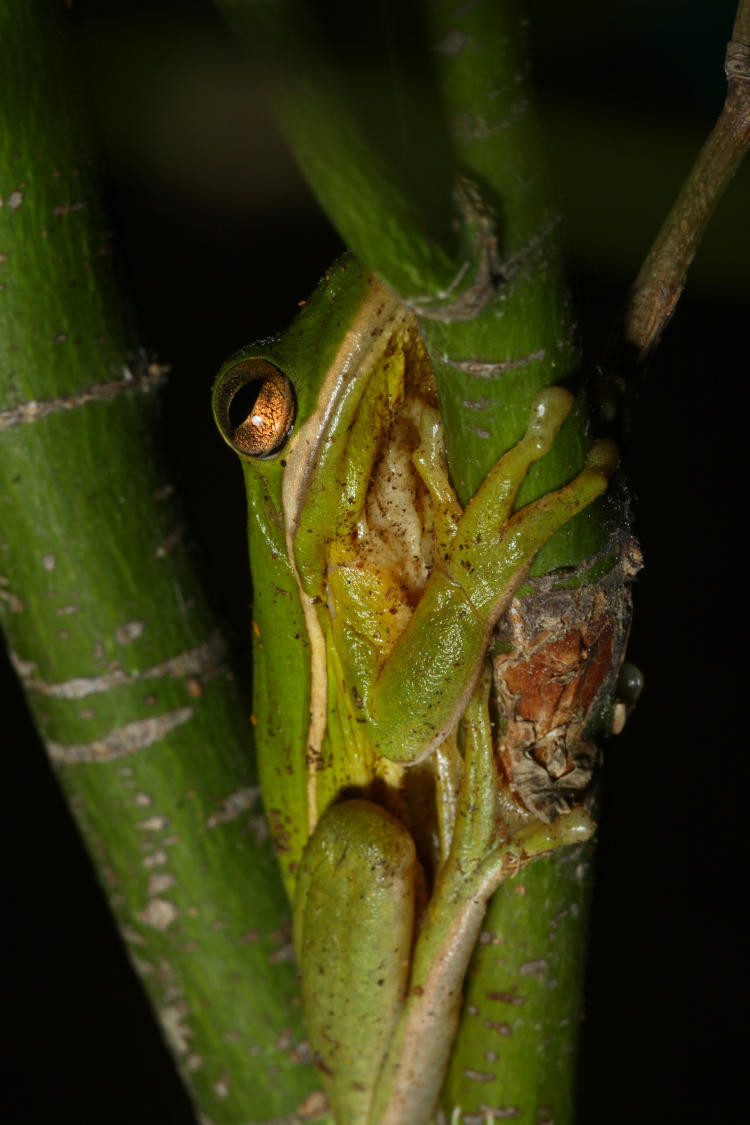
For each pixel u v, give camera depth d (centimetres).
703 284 45
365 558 33
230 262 50
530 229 29
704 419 50
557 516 30
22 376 32
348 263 33
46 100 32
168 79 45
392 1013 33
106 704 33
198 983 33
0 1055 47
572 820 31
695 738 49
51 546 32
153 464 33
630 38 40
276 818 34
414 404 33
